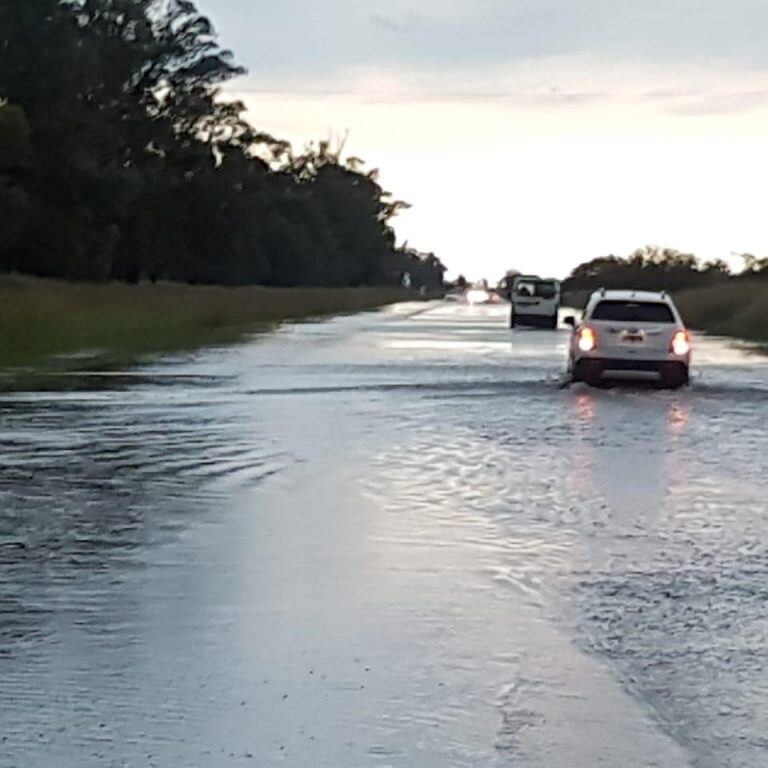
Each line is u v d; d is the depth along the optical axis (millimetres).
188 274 107250
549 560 11383
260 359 36562
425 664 8477
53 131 78250
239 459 17094
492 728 7355
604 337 27625
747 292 65125
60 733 7250
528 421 21734
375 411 22969
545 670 8383
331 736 7223
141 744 7090
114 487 14969
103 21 90625
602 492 14758
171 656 8633
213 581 10602
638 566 11188
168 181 96062
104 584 10500
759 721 7512
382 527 12742
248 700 7793
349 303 107000
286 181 153625
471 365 34500
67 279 78812
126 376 30250
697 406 24516
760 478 15836
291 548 11797
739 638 9109
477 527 12773
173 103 98375
